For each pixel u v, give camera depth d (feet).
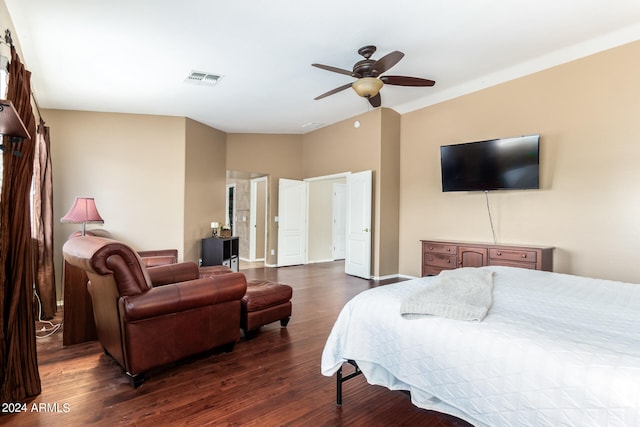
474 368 4.30
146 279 7.13
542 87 13.10
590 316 4.78
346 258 19.98
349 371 7.79
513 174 13.28
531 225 13.38
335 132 20.95
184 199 17.08
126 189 15.78
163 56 10.74
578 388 3.45
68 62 10.87
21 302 6.47
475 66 12.84
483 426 4.17
